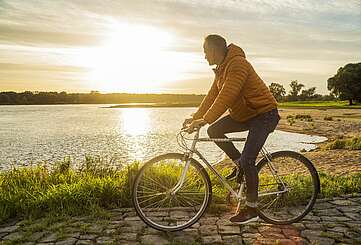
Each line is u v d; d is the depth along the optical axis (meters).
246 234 4.32
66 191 5.48
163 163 5.46
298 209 4.98
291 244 4.02
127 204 5.47
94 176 7.56
